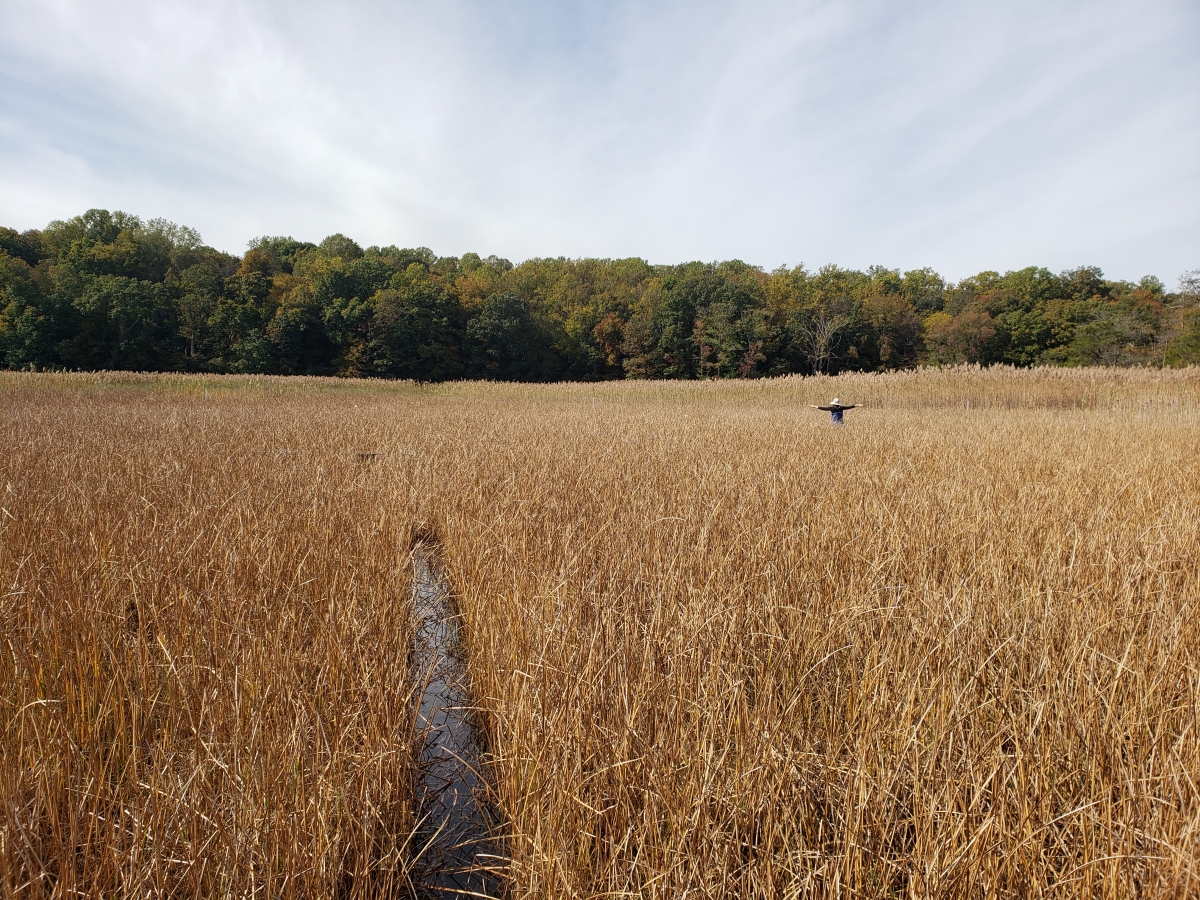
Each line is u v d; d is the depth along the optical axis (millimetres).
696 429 11125
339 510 4949
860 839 1845
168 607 3145
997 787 1899
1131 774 1892
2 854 1610
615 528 4395
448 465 7016
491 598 3475
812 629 2898
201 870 1752
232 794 1947
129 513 4371
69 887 1683
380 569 3873
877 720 2205
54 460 6367
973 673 2607
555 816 1896
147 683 2592
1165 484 5754
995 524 4383
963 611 2896
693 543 4141
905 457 7531
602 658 2539
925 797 1910
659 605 2977
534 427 11516
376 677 2707
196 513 4410
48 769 2029
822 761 2170
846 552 3910
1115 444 8578
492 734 2756
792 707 2350
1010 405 19328
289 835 1860
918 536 4137
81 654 2584
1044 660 2488
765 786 1957
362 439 9578
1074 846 1731
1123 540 3922
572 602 3059
